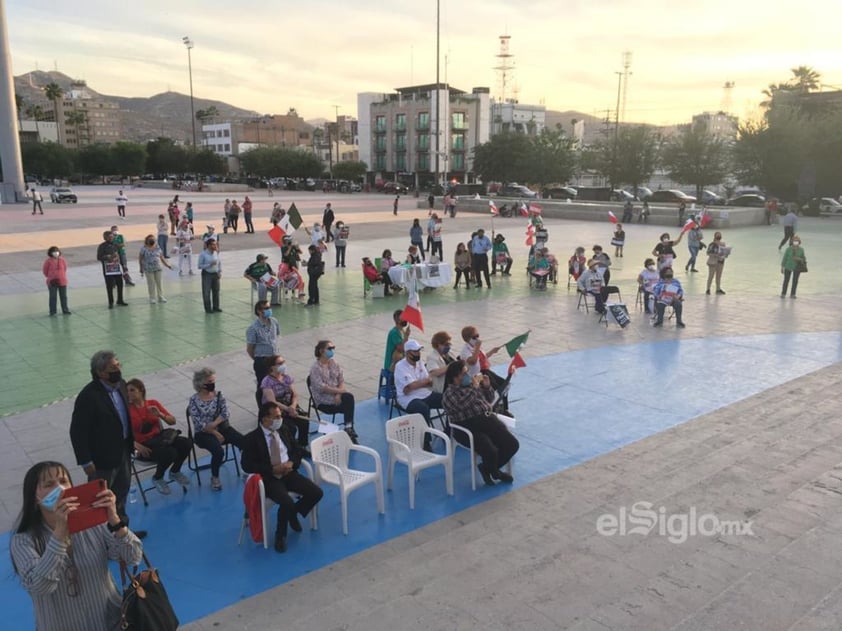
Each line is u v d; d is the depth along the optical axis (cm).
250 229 3189
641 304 1630
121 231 3203
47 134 16350
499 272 2155
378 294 1712
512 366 862
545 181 7075
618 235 2453
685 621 459
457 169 9631
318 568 552
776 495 655
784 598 484
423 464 666
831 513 614
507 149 7094
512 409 938
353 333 1366
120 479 553
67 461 764
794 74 6122
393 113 9875
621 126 7956
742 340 1292
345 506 606
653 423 877
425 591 509
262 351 919
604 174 6244
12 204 4984
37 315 1505
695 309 1580
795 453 760
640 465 743
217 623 476
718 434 829
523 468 748
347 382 1057
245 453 607
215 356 1195
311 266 1608
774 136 4666
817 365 1123
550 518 627
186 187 7906
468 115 9631
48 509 317
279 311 1570
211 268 1513
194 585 529
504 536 595
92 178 10788
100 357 530
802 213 4284
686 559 542
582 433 848
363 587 519
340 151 14800
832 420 866
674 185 7956
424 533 608
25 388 1020
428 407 810
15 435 840
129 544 344
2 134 4991
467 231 3344
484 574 530
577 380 1062
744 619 459
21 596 523
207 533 617
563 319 1488
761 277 2020
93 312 1535
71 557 334
